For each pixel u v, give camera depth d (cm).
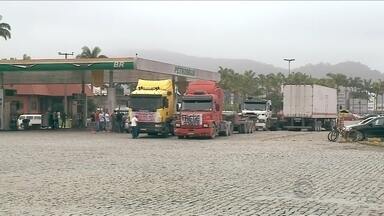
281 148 2789
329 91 5781
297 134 4531
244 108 5428
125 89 9275
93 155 2312
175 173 1653
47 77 5666
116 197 1197
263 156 2277
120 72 5234
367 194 1251
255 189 1325
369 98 13312
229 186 1376
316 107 5319
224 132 4147
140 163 1961
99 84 4928
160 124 3800
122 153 2423
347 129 3512
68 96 6981
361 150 2703
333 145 3081
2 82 5072
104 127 4688
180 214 1002
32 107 6838
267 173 1661
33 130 5053
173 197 1199
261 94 10969
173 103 4050
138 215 991
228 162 2005
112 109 4744
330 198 1190
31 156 2259
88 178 1530
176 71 5119
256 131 5281
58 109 7138
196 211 1032
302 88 5291
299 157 2244
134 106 3822
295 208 1062
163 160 2080
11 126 5119
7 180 1484
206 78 5956
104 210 1041
